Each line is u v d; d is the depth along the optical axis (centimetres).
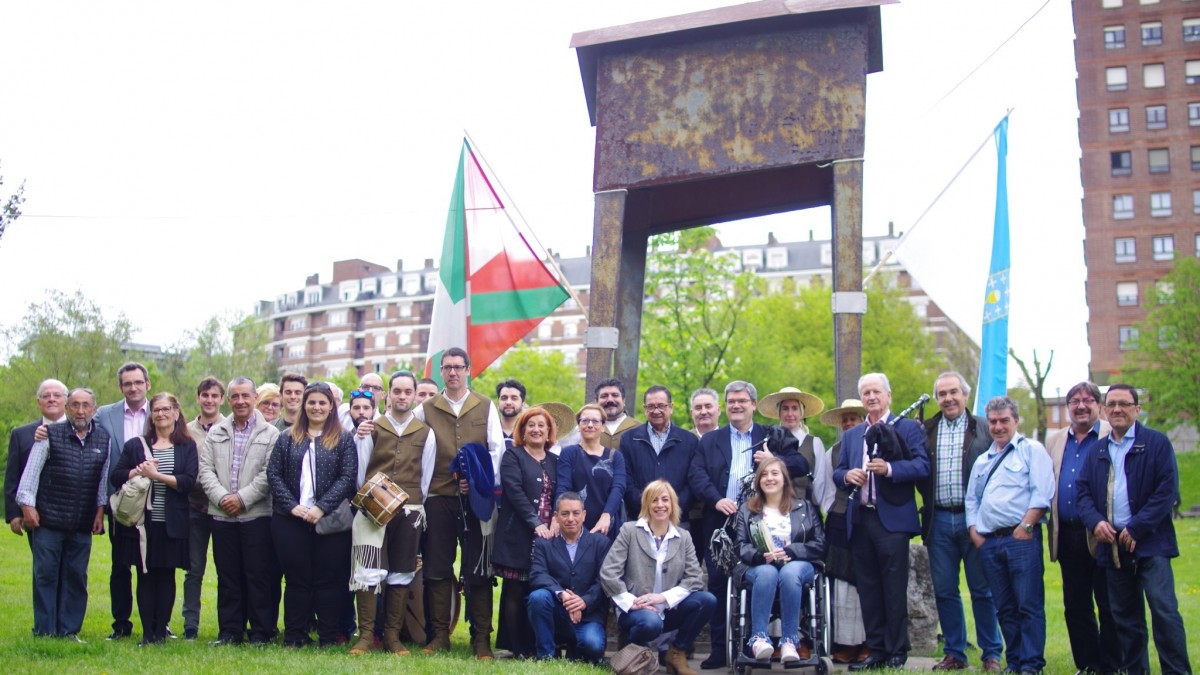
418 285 10225
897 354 5284
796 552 862
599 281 1110
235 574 949
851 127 1073
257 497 938
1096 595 885
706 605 874
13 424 4328
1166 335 4794
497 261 1430
